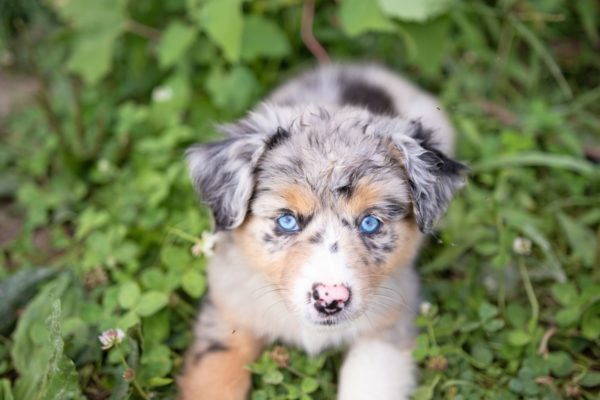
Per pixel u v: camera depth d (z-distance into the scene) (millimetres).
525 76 1132
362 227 828
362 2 1024
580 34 1195
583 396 862
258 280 857
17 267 965
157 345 868
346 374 854
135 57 1114
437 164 852
